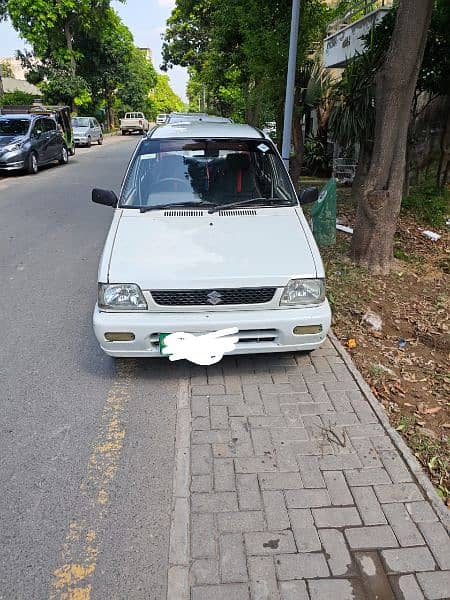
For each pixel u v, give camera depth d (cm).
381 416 345
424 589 229
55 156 1758
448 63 877
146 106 6078
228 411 354
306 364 413
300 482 289
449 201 964
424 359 426
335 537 254
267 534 255
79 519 267
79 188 1290
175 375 402
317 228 714
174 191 452
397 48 534
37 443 326
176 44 3516
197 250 379
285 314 362
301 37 927
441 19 848
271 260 373
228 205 436
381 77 562
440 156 1022
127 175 473
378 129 579
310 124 1594
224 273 359
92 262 695
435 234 771
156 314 359
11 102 3225
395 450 315
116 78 4238
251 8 956
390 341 456
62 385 390
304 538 253
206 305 358
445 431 337
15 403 368
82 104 3697
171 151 488
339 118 1047
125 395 377
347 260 643
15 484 291
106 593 228
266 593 226
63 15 3253
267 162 488
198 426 338
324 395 371
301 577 233
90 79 4072
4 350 446
